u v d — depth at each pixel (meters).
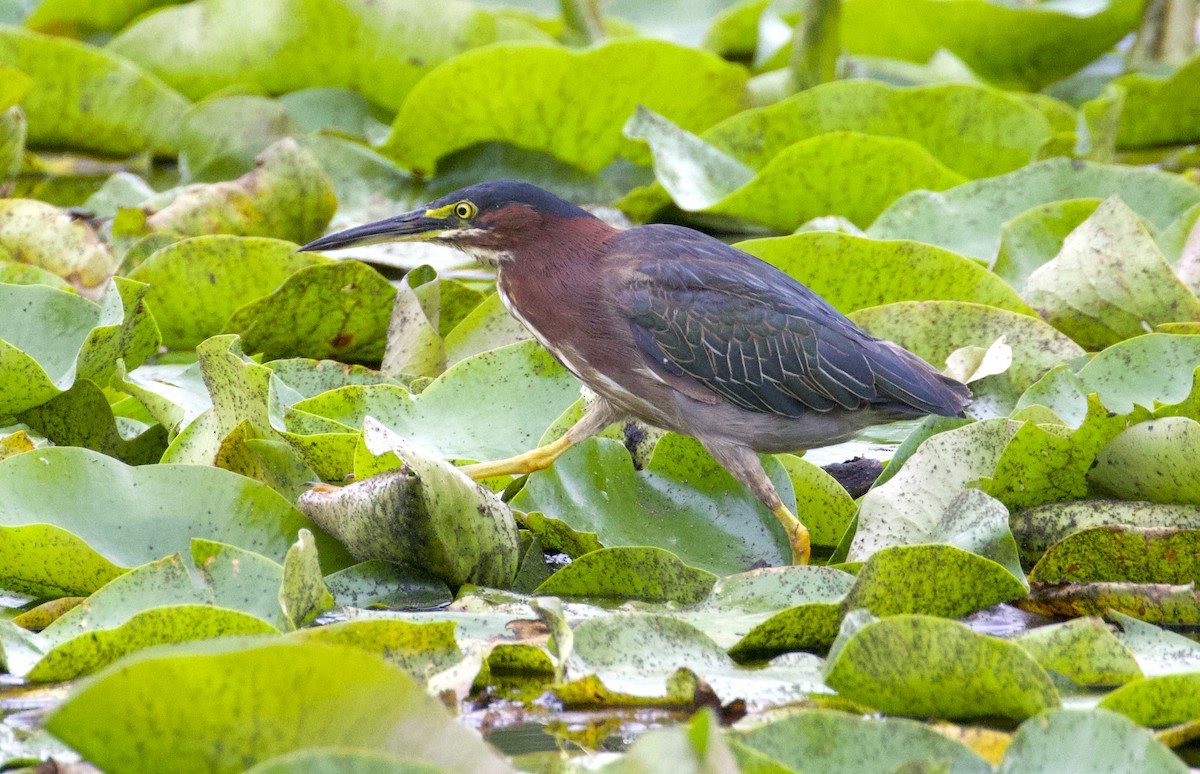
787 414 9.98
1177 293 11.94
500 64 17.11
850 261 12.27
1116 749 5.47
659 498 9.62
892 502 8.72
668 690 6.63
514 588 8.66
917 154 15.08
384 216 17.66
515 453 10.15
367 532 8.18
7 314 10.66
